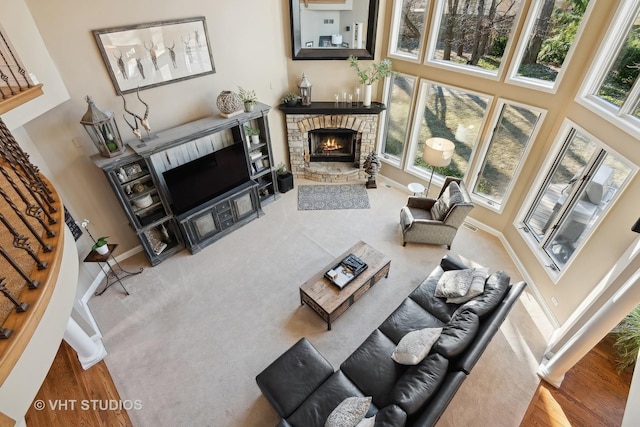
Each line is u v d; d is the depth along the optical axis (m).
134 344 3.77
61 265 2.06
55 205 2.38
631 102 2.99
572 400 3.20
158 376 3.47
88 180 4.22
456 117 5.10
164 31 4.07
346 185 6.45
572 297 3.58
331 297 3.69
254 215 5.64
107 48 3.73
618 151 3.06
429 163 4.89
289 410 2.70
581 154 3.72
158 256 4.82
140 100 4.00
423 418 2.26
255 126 5.57
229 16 4.60
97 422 3.14
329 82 5.75
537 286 4.23
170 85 4.41
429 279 3.87
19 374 1.53
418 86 5.22
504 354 3.59
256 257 4.90
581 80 3.53
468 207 4.40
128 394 3.33
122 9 3.70
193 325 3.96
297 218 5.65
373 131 6.00
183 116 4.70
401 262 4.75
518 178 4.60
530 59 4.01
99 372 3.52
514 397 3.22
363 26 5.14
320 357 3.04
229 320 4.00
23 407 1.54
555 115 3.93
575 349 2.93
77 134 3.92
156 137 4.35
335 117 5.86
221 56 4.74
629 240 2.94
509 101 4.29
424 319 3.40
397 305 4.12
